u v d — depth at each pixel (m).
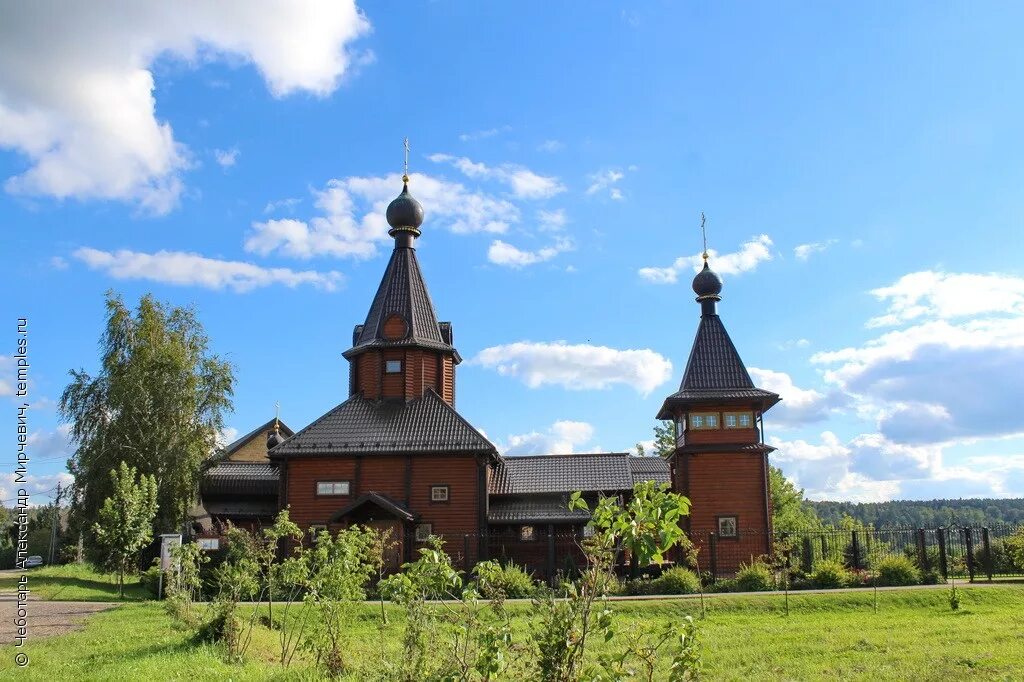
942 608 23.98
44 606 25.33
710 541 32.09
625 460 43.03
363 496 35.50
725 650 17.98
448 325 45.75
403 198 43.72
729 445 37.19
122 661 14.15
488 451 36.94
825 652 17.41
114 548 31.31
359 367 42.91
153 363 42.50
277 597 27.31
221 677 12.87
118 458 40.56
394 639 19.94
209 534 30.73
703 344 39.75
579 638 7.35
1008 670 14.67
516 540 37.81
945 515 119.25
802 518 68.38
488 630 7.83
